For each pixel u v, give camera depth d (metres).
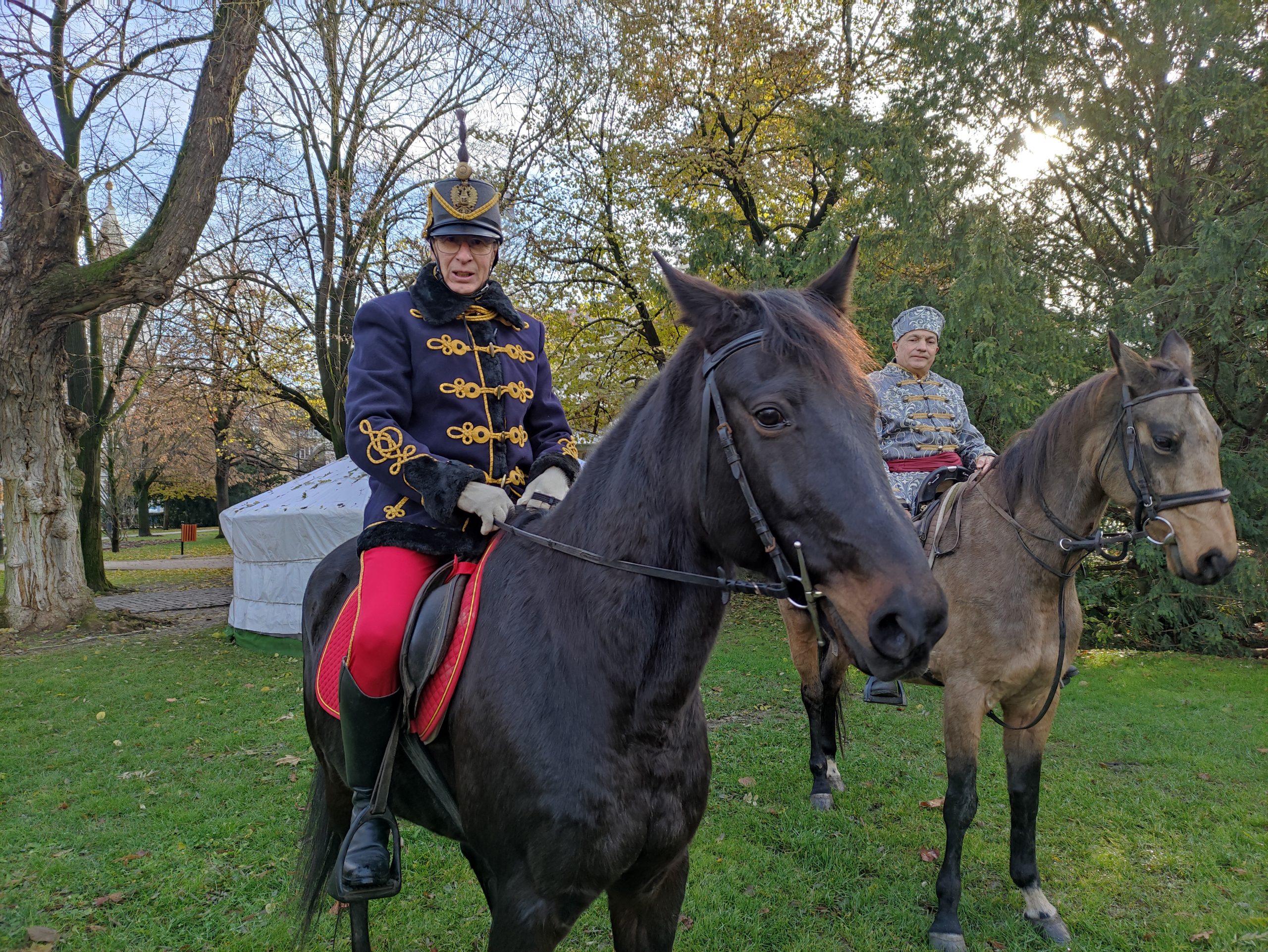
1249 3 8.41
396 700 1.78
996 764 5.06
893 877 3.54
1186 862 3.71
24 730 5.89
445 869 3.57
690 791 1.62
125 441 28.03
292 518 8.65
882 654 1.15
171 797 4.48
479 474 1.74
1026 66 9.57
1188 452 2.83
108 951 2.92
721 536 1.40
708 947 3.00
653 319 11.92
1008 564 3.16
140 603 13.84
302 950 2.40
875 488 1.24
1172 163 9.34
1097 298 10.07
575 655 1.54
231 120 9.81
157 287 9.77
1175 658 8.41
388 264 13.80
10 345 9.88
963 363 9.01
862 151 10.45
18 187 9.55
